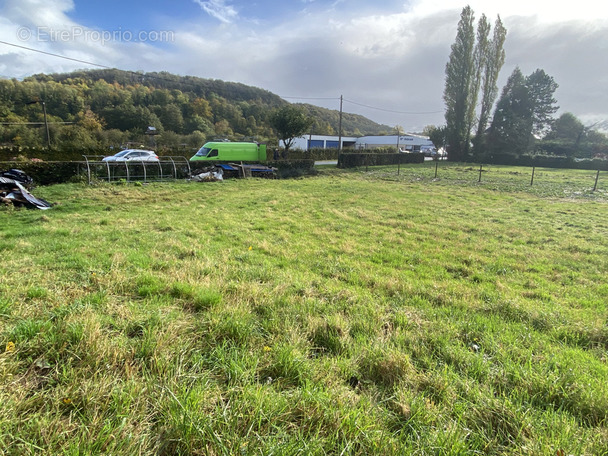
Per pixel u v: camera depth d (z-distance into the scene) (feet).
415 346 8.83
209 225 26.18
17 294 10.17
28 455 4.48
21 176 42.32
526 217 34.83
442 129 163.12
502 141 156.66
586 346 9.95
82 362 6.61
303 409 5.85
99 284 11.65
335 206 39.09
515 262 19.71
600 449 5.36
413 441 5.41
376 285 14.55
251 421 5.42
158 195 44.93
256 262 16.84
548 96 169.99
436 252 21.31
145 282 12.24
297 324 9.62
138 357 7.11
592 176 88.79
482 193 54.39
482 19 149.79
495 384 7.34
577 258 20.84
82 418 5.19
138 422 5.33
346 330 9.52
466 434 5.60
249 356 7.52
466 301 13.05
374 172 89.61
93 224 25.85
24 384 5.98
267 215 32.09
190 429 5.02
